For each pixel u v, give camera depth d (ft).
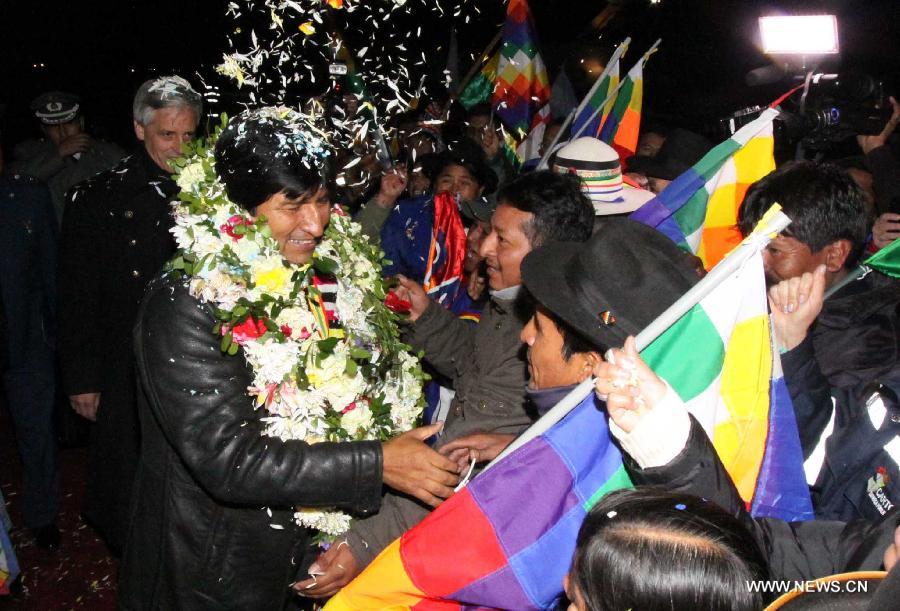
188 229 7.43
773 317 7.09
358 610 6.53
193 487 7.68
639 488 5.03
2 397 22.31
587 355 6.87
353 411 7.95
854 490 6.82
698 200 10.39
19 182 14.17
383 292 8.89
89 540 15.66
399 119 16.88
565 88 20.98
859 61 25.86
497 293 9.24
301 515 7.80
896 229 10.67
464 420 8.97
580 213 9.17
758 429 6.47
